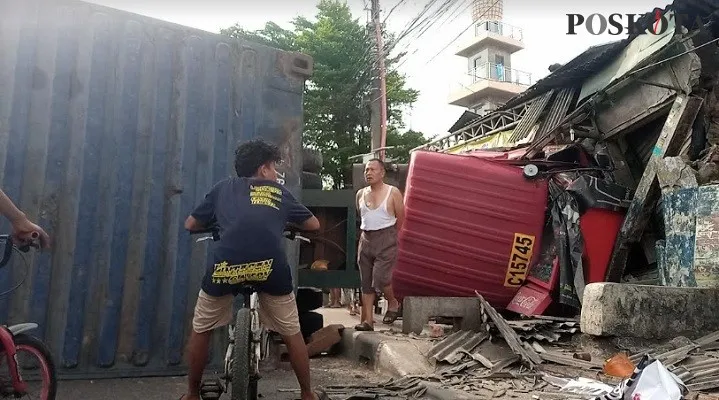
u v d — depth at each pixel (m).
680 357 4.64
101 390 4.41
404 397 4.14
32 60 4.72
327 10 24.20
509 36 40.66
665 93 8.88
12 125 4.60
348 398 4.05
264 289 3.27
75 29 4.91
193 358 3.30
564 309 7.90
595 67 10.77
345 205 7.38
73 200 4.77
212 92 5.44
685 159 7.65
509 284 8.09
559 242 7.93
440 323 6.48
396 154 23.58
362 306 6.25
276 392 4.45
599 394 3.77
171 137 5.21
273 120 5.71
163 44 5.27
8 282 4.50
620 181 9.93
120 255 4.90
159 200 5.10
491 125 15.55
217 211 3.30
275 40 22.31
